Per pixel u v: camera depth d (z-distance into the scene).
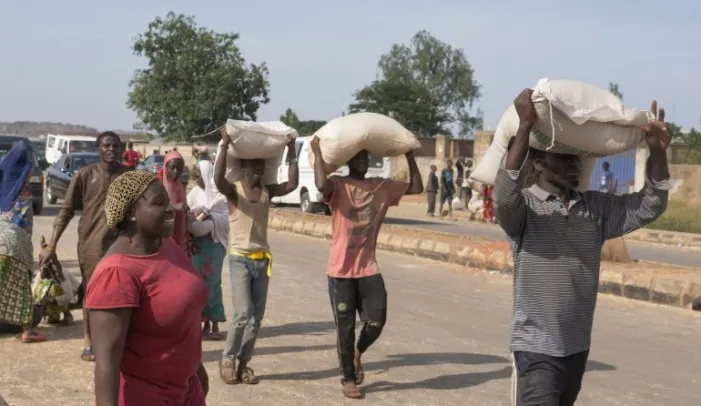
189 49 61.28
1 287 8.02
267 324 9.74
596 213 4.40
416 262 15.24
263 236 7.22
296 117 70.00
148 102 61.41
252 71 61.94
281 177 27.06
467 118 109.62
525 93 4.12
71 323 9.41
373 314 6.84
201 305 3.69
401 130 6.98
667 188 4.28
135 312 3.56
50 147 45.00
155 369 3.61
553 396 4.25
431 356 8.34
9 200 8.55
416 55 109.12
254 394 6.91
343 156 6.84
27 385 6.95
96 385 3.44
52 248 7.82
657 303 11.38
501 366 7.99
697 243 22.55
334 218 6.89
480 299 11.59
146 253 3.63
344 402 6.74
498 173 4.21
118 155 7.49
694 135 37.53
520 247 4.36
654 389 7.32
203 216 8.52
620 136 4.24
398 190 6.97
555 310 4.29
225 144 6.92
